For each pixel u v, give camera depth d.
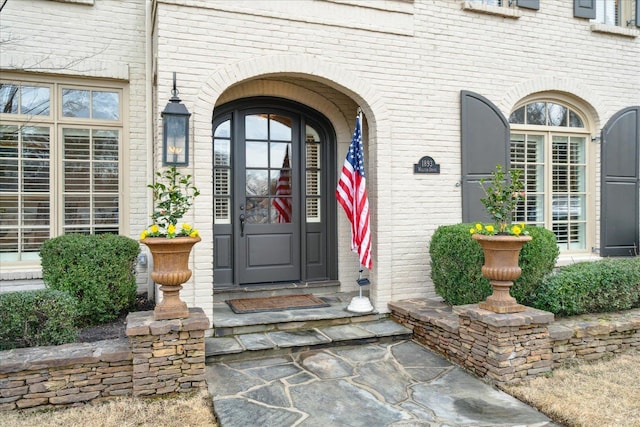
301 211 6.12
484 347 3.96
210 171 4.70
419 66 5.66
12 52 5.21
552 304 4.55
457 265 4.87
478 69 6.00
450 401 3.54
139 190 5.79
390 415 3.30
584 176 7.05
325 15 5.20
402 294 5.52
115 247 4.77
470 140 5.87
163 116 4.29
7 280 5.18
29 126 5.43
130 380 3.58
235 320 4.79
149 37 5.61
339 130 6.18
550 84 6.47
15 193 5.39
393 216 5.50
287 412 3.33
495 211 4.17
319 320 4.99
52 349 3.56
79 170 5.64
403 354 4.52
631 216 7.00
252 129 5.96
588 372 4.05
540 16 6.39
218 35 4.77
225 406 3.41
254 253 5.91
